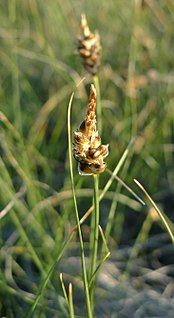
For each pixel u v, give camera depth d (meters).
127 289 0.25
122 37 0.37
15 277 0.24
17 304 0.22
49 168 0.30
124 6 0.39
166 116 0.30
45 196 0.28
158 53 0.35
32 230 0.26
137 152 0.29
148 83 0.33
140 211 0.29
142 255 0.27
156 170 0.30
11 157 0.25
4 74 0.36
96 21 0.39
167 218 0.28
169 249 0.28
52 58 0.32
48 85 0.37
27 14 0.40
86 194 0.27
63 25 0.39
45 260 0.25
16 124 0.30
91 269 0.18
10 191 0.25
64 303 0.23
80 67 0.35
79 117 0.31
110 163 0.29
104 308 0.24
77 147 0.14
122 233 0.29
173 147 0.30
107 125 0.31
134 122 0.27
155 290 0.26
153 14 0.38
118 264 0.27
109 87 0.34
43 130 0.31
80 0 0.42
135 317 0.24
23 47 0.38
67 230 0.26
